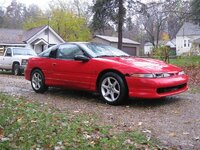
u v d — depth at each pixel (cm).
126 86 441
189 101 475
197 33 4350
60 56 529
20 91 597
